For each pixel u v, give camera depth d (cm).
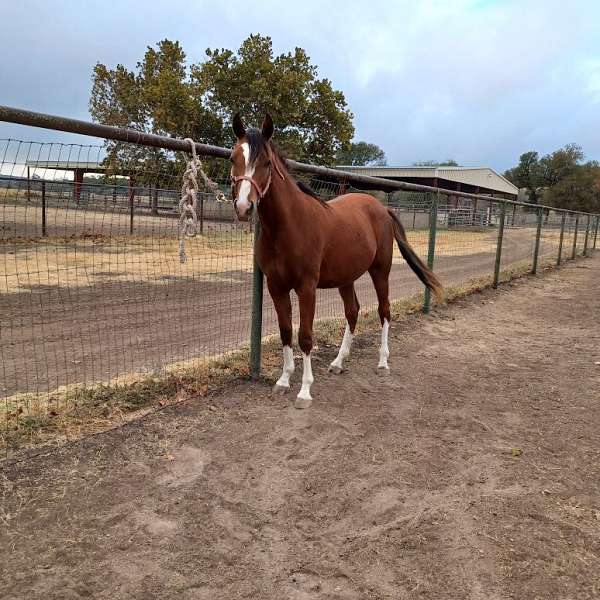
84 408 332
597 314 790
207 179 348
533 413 395
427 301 713
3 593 191
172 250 958
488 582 211
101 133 299
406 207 1082
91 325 558
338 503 265
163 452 296
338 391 414
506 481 294
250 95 2080
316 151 2334
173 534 231
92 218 527
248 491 269
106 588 198
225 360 440
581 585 212
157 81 2069
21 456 275
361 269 436
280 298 381
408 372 476
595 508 270
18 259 834
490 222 1243
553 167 6762
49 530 225
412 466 306
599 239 2608
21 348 470
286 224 345
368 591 204
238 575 210
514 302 872
